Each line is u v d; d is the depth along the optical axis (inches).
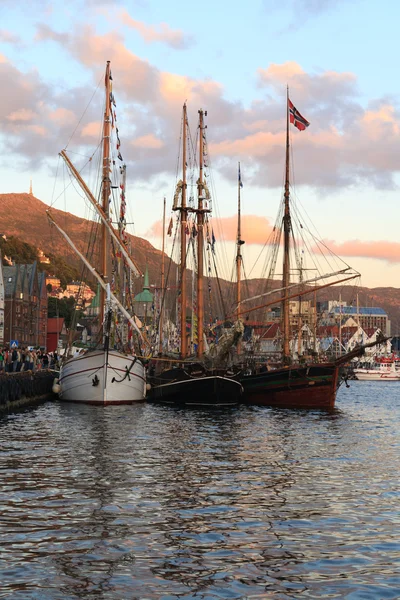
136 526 835.4
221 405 2748.5
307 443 1642.5
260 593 629.9
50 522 842.8
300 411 2600.9
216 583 652.7
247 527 840.9
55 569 679.1
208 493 1024.9
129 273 3272.6
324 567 700.0
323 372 2716.5
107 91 3134.8
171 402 2797.7
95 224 3270.2
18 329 7180.1
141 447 1496.1
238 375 2783.0
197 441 1621.6
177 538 790.5
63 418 2127.2
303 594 628.4
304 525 852.0
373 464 1331.2
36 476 1122.0
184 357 3137.3
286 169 3260.3
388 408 3282.5
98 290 3120.1
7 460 1279.5
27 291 7421.3
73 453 1381.6
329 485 1102.4
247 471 1219.9
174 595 622.2
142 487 1056.8
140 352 3186.5
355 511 925.8
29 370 2815.0
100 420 2081.7
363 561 718.5
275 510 926.4
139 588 636.7
